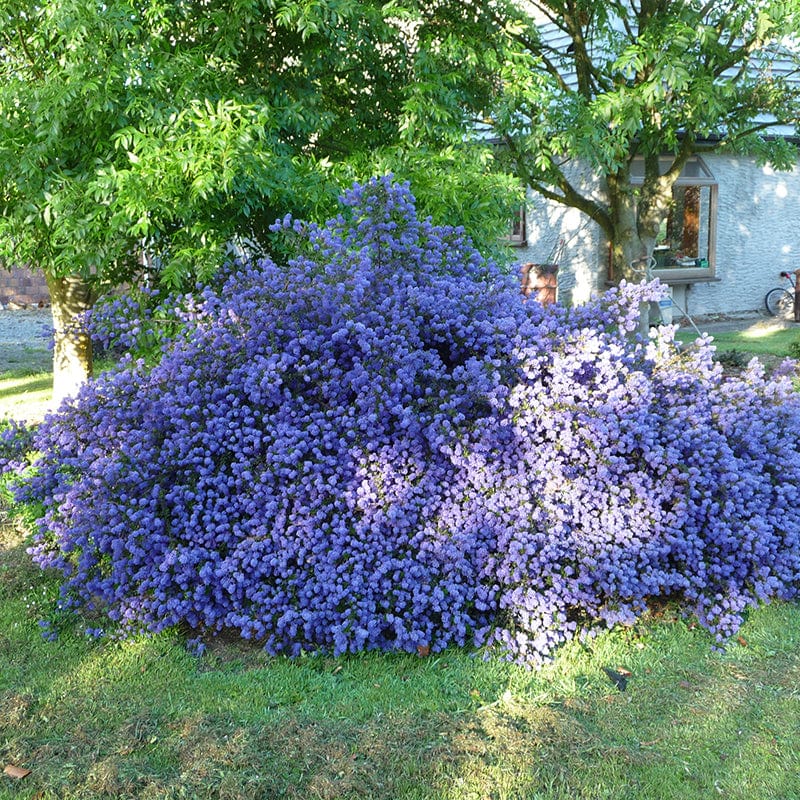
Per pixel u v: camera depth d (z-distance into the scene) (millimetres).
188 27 6586
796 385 7523
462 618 3865
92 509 3865
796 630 4082
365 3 7031
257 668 3760
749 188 17531
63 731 3250
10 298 19375
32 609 4324
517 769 3006
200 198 5625
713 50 9820
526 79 8047
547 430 3924
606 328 4652
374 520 3805
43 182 5879
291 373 4066
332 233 4539
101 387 4164
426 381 4094
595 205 11922
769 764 3033
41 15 5949
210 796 2873
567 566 3867
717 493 4137
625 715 3354
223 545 3928
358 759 3068
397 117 7484
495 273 4754
